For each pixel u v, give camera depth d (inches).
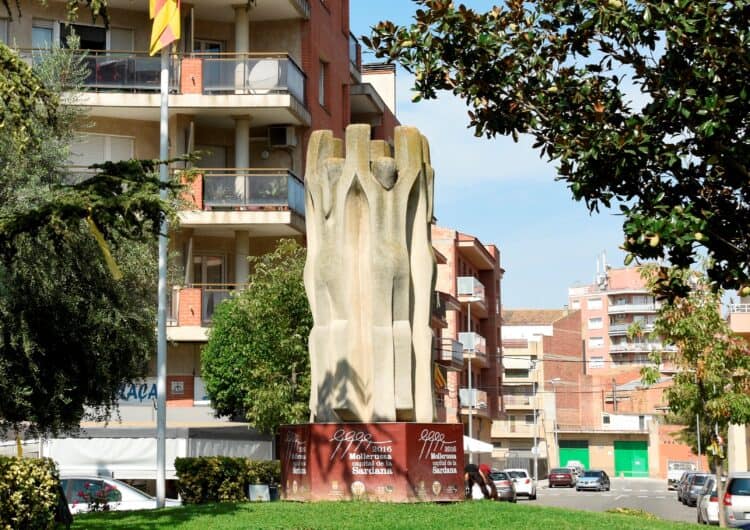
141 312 919.0
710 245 447.5
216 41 1546.5
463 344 2701.8
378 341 709.3
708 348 1112.8
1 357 790.5
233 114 1477.6
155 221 551.5
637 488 3353.8
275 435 1314.0
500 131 488.1
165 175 1037.2
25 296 785.6
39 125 813.2
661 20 434.6
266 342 1209.4
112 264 539.8
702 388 1135.6
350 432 692.1
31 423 886.4
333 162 731.4
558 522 631.2
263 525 585.9
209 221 1433.3
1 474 525.7
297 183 1498.5
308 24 1596.9
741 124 439.8
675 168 450.9
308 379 1190.3
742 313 1668.3
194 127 1507.1
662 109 442.9
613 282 5639.8
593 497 2546.8
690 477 2129.7
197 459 1010.7
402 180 721.6
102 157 1457.9
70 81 1034.1
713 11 427.2
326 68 1729.8
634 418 4495.6
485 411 2962.6
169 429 1268.5
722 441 1198.3
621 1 446.0
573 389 4626.0
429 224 743.1
